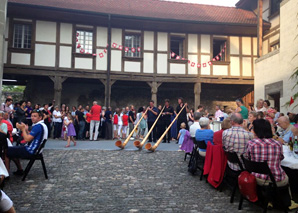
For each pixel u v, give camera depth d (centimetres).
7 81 1909
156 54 1655
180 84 1817
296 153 439
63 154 731
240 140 434
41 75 1512
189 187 500
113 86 1858
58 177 542
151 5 1812
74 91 1811
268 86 1286
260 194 391
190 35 1697
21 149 515
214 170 484
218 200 439
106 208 402
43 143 526
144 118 1164
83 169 600
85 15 1510
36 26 1509
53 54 1527
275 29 1655
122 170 599
